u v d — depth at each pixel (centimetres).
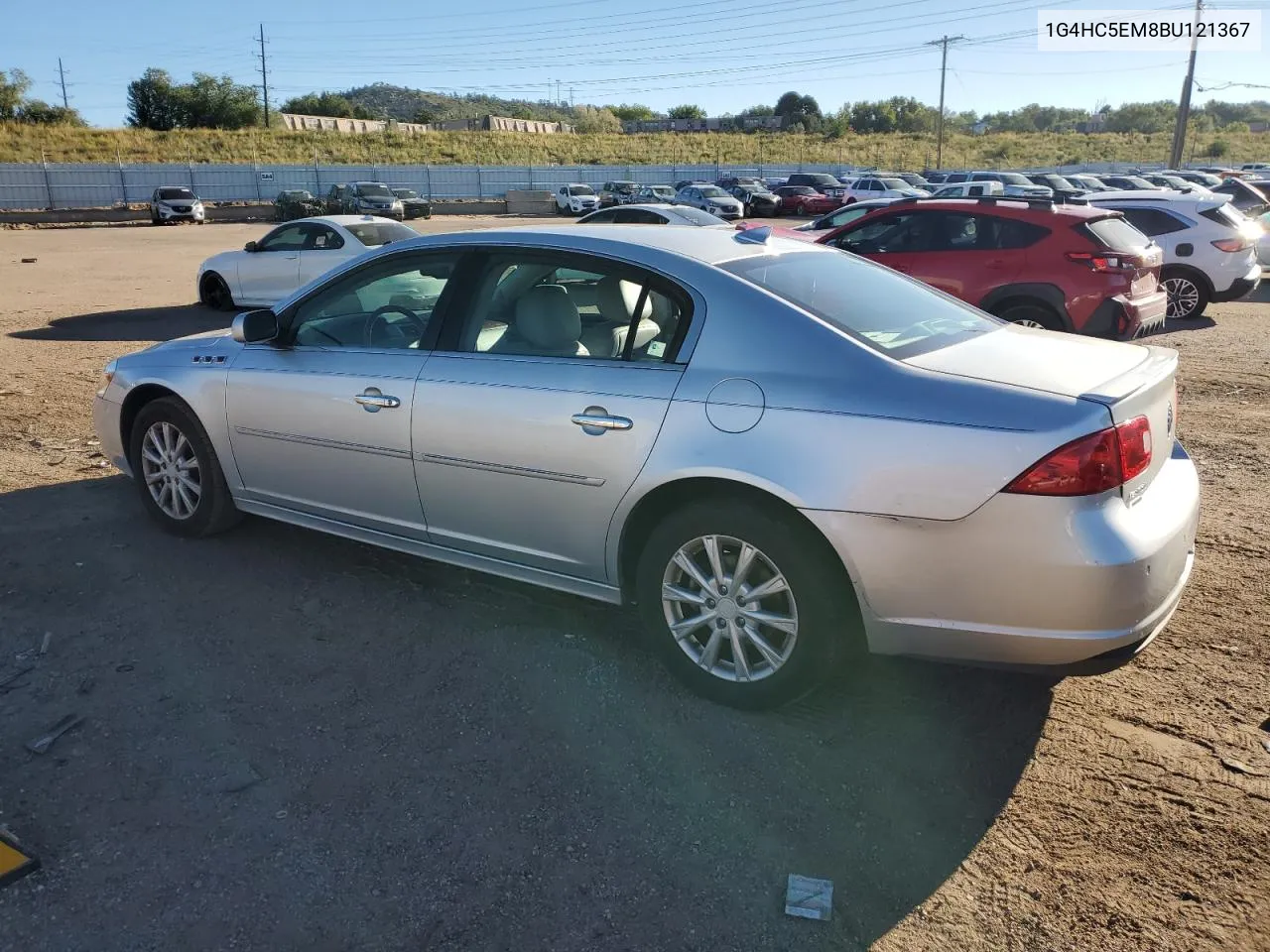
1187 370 950
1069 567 283
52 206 4672
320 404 425
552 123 10800
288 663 378
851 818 291
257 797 298
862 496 302
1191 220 1293
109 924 248
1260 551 483
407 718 342
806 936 247
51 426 732
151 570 462
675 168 5966
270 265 1389
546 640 398
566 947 243
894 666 377
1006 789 303
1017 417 291
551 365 368
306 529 515
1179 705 347
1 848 273
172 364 489
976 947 243
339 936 246
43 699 351
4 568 462
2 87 7462
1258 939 244
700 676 348
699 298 345
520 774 311
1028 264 923
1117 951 242
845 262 409
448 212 4888
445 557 412
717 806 296
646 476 337
